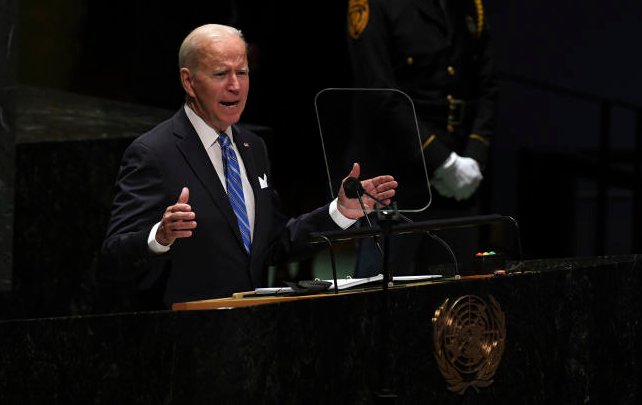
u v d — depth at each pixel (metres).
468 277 11.37
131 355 9.38
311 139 22.34
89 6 21.88
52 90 21.80
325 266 19.86
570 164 25.72
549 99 26.16
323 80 22.45
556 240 25.78
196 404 9.24
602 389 12.20
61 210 17.56
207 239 11.75
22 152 17.39
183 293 11.62
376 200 11.51
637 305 12.71
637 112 24.83
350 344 9.97
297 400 9.60
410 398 10.32
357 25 16.89
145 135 12.09
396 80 16.97
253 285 11.96
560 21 26.20
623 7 26.14
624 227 26.42
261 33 22.59
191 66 12.08
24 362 9.69
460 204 17.00
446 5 17.22
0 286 16.23
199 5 21.80
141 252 11.09
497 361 10.97
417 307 10.38
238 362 9.30
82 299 17.62
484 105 17.55
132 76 21.86
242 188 12.30
